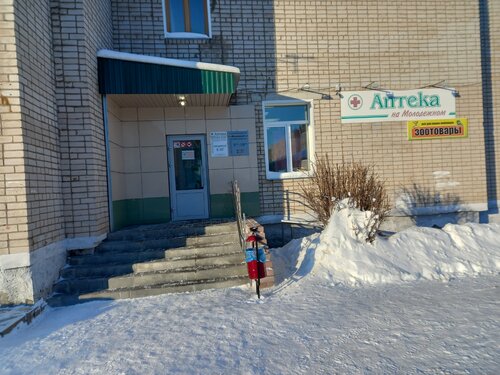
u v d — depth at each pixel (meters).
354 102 7.90
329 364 2.94
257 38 7.67
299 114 7.93
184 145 7.55
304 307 4.20
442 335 3.38
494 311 3.92
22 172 4.33
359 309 4.09
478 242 6.10
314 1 7.77
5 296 4.27
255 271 4.58
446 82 8.20
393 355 3.05
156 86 6.16
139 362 3.08
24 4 4.52
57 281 5.04
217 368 2.93
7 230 4.29
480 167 8.27
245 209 7.58
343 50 7.86
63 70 5.45
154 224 7.14
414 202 8.07
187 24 7.62
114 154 6.62
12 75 4.29
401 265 5.45
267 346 3.28
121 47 7.29
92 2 5.95
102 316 4.18
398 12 8.02
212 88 6.28
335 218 5.89
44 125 4.96
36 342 3.57
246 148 7.61
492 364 2.86
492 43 8.66
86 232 5.53
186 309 4.28
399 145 8.04
